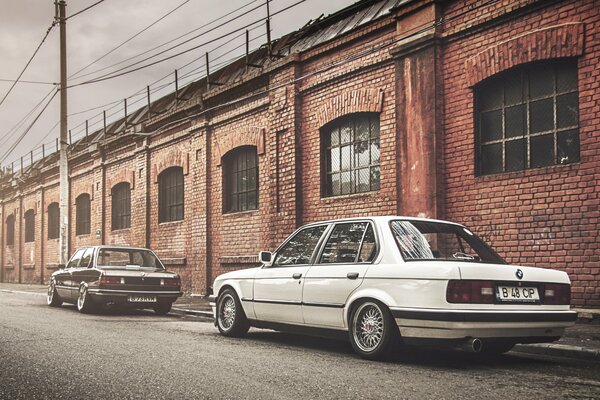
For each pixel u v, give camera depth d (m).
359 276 6.60
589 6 8.96
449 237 6.80
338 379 5.33
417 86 11.31
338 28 14.30
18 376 5.48
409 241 6.57
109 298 12.66
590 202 8.89
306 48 14.34
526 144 9.93
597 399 4.62
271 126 15.19
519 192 9.79
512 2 9.88
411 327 6.02
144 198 21.55
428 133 11.05
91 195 26.08
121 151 23.59
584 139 8.99
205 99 17.75
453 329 5.74
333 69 13.39
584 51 9.01
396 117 11.77
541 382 5.26
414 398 4.62
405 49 11.52
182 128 19.47
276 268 7.91
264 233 15.43
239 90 16.52
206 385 5.08
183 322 10.96
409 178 11.40
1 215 37.84
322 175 13.78
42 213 31.52
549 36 9.40
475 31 10.52
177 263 19.33
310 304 7.18
